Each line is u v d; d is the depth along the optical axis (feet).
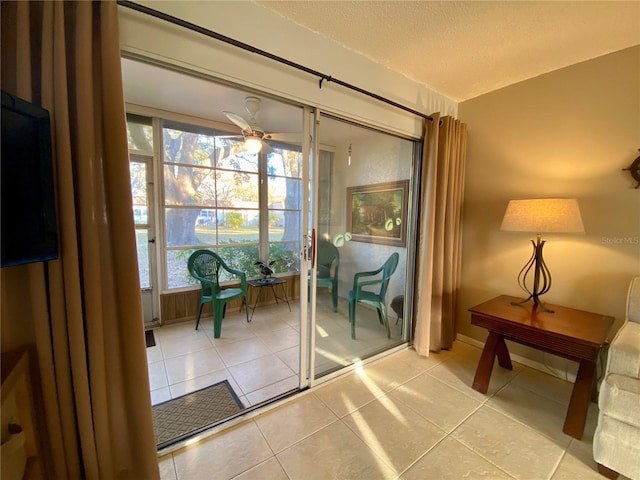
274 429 5.47
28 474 3.27
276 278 12.21
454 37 5.94
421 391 6.68
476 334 9.05
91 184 3.59
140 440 4.16
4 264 2.71
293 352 8.61
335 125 6.76
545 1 4.89
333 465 4.69
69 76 3.53
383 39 6.04
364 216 7.68
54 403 3.59
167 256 10.58
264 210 12.63
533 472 4.60
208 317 11.41
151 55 4.18
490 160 8.44
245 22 4.96
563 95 7.04
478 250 8.83
